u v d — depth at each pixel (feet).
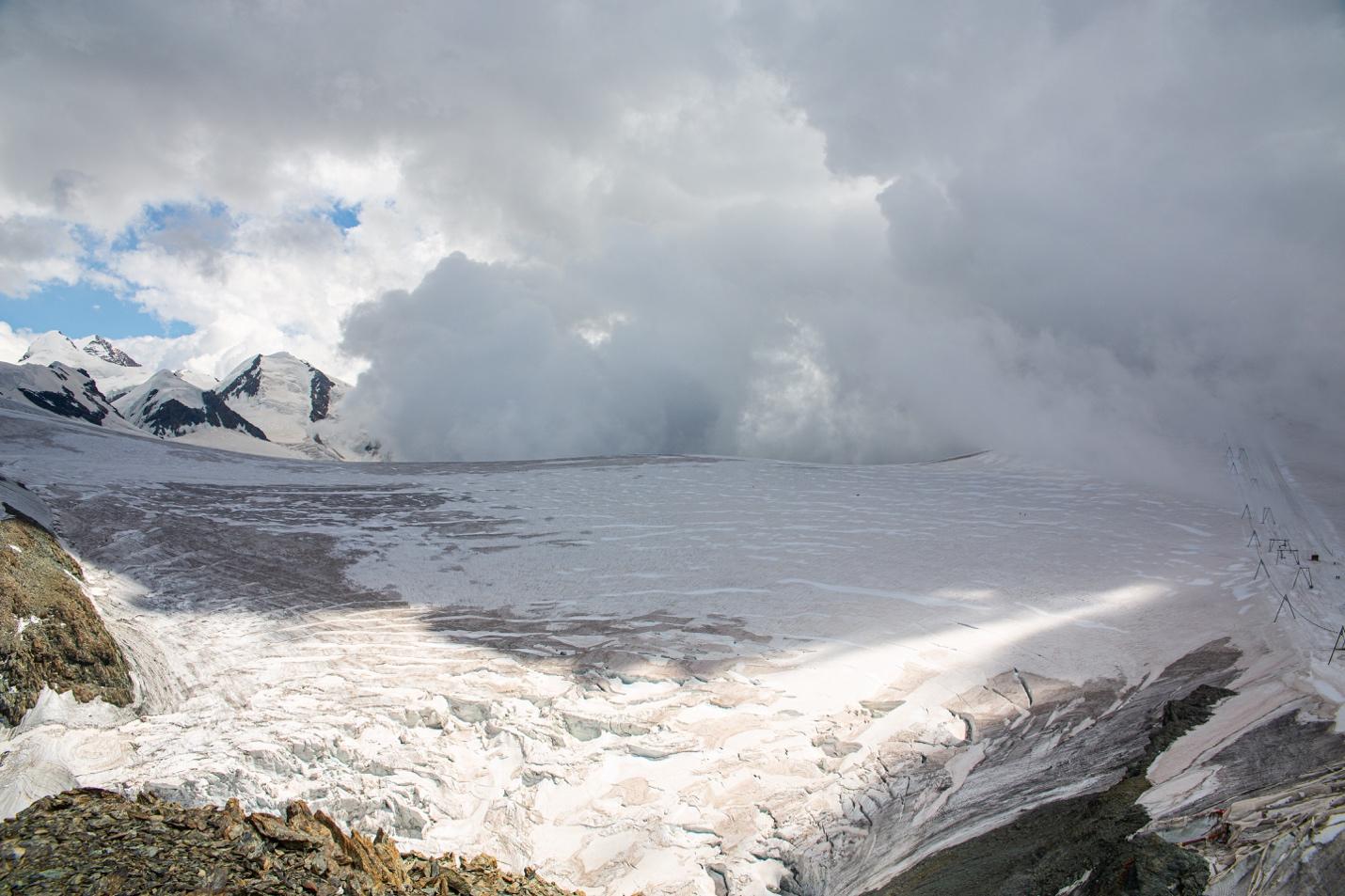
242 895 31.53
